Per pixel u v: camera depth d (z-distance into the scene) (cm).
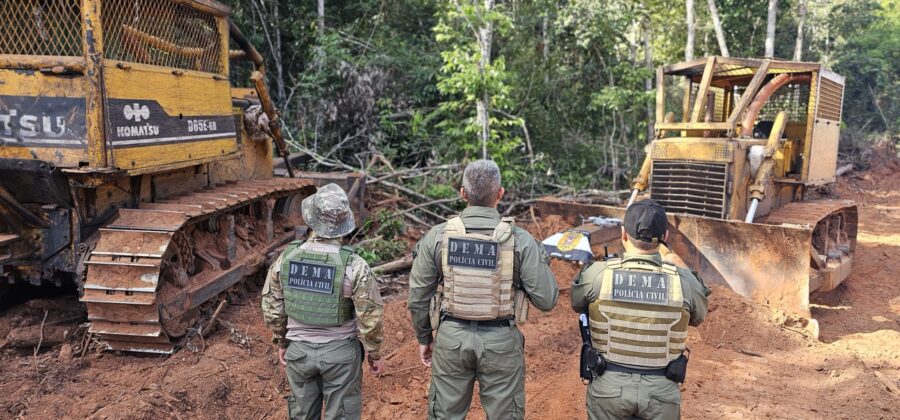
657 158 764
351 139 1352
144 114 505
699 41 2028
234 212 679
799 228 647
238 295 656
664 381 311
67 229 505
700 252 716
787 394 504
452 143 1309
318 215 347
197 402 444
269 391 475
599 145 1633
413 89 1434
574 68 1675
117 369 488
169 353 503
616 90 1511
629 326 312
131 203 552
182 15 580
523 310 344
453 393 345
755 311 652
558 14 1617
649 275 314
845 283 852
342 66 1348
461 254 336
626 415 314
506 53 1544
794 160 855
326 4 1662
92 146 459
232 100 720
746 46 2072
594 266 331
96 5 454
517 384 343
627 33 1911
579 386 502
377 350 359
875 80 2909
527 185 1296
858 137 2405
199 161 586
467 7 1203
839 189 1831
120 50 497
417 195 1091
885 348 623
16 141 471
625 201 1280
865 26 3038
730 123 730
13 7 481
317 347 346
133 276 473
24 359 495
